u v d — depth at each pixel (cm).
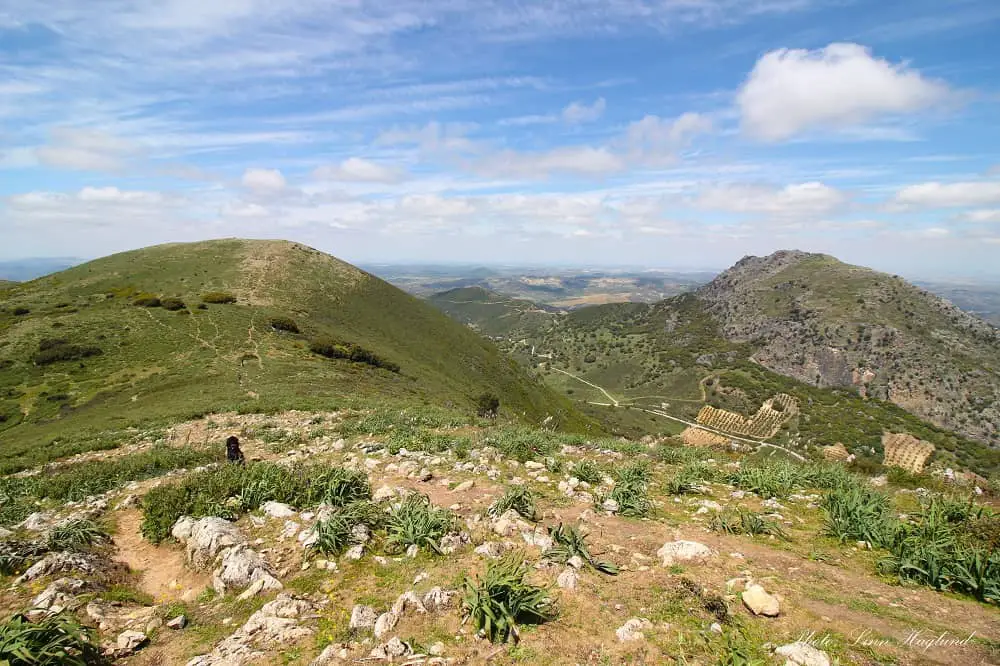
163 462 1408
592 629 512
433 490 1014
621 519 856
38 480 1369
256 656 477
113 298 6838
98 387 4066
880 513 797
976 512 808
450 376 7500
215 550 702
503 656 473
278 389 3584
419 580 617
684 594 576
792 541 757
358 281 9538
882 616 533
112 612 576
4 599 580
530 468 1204
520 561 605
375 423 1964
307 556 696
